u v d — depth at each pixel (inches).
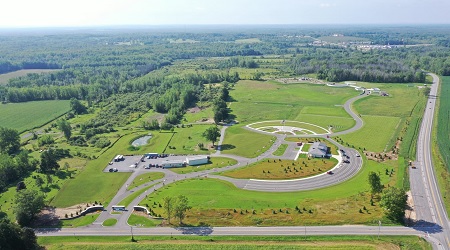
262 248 5007.4
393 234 5260.8
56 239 5526.6
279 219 5753.0
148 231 5625.0
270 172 7593.5
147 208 6289.4
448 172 7253.9
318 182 7096.5
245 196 6550.2
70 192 7106.3
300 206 6112.2
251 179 7327.8
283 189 6855.3
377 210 5861.2
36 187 7342.5
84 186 7337.6
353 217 5698.8
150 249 5068.9
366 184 6865.2
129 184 7367.1
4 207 6614.2
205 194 6683.1
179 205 5698.8
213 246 5103.3
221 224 5713.6
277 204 6210.6
